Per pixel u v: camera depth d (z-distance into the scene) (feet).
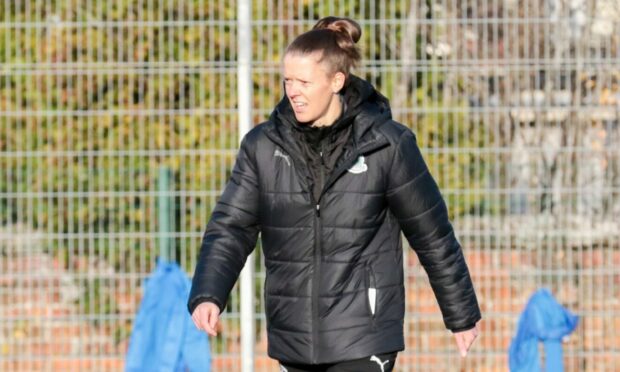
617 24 91.04
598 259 90.84
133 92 93.50
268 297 53.21
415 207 52.85
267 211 52.60
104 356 92.94
